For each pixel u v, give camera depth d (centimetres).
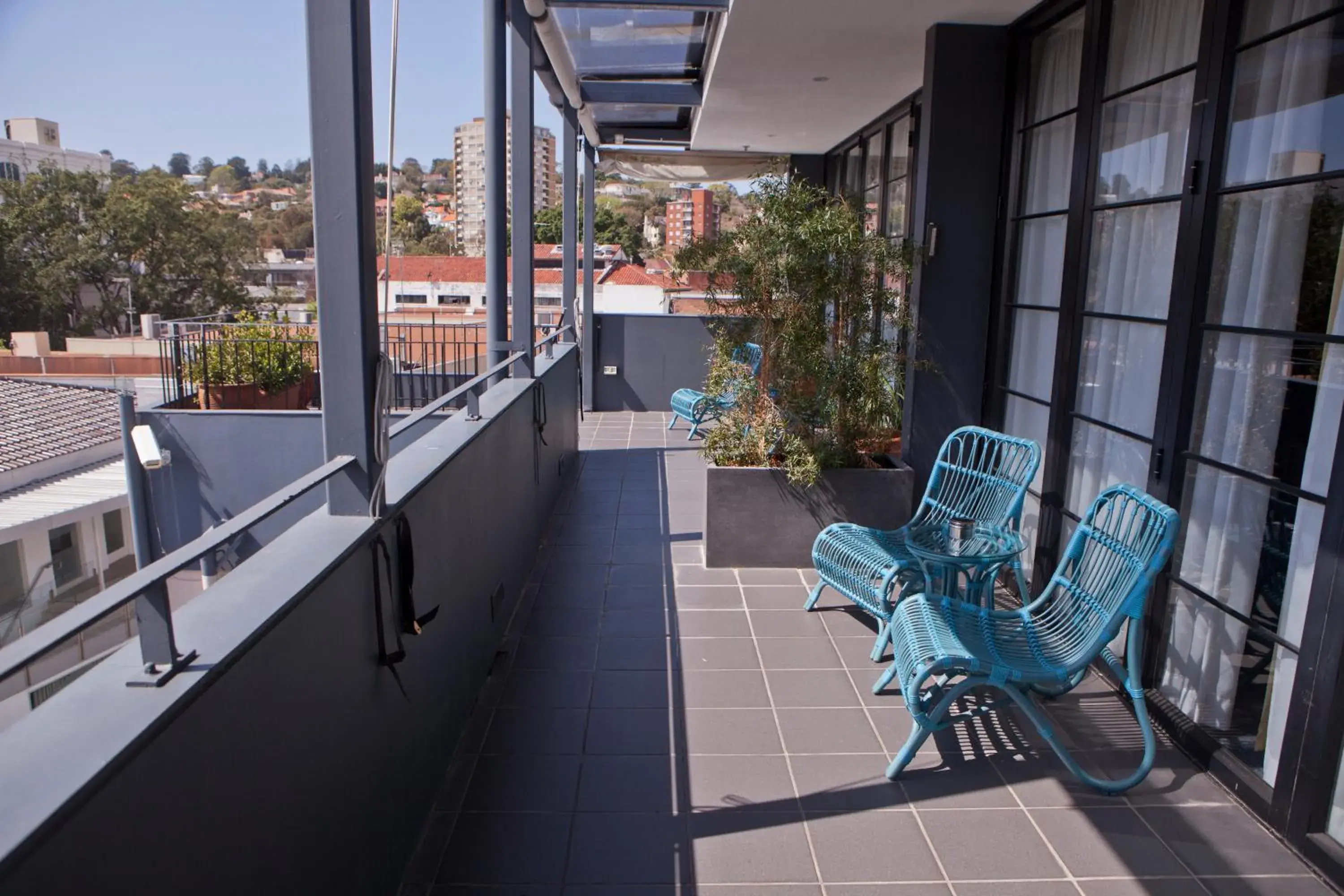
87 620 95
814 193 411
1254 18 242
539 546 456
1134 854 219
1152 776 254
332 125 178
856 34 414
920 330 417
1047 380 371
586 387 890
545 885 205
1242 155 247
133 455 172
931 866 214
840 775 253
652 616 367
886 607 320
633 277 1136
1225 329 251
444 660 246
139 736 101
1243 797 238
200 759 115
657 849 219
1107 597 259
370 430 186
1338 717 205
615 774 252
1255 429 242
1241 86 247
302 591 147
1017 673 241
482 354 735
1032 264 387
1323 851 209
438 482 239
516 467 376
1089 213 331
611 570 423
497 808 235
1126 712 291
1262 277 239
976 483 366
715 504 418
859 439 429
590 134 751
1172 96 284
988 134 403
